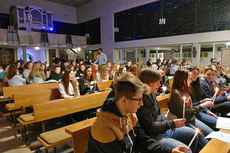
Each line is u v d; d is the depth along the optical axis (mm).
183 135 1938
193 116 2234
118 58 16672
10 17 16094
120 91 1114
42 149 2861
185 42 11984
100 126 1100
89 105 3146
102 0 17203
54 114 2625
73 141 1611
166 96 3086
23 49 13969
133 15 14820
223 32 10336
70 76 3691
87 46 18781
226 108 3158
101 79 5945
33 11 16500
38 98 3588
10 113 4109
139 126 1546
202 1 11031
